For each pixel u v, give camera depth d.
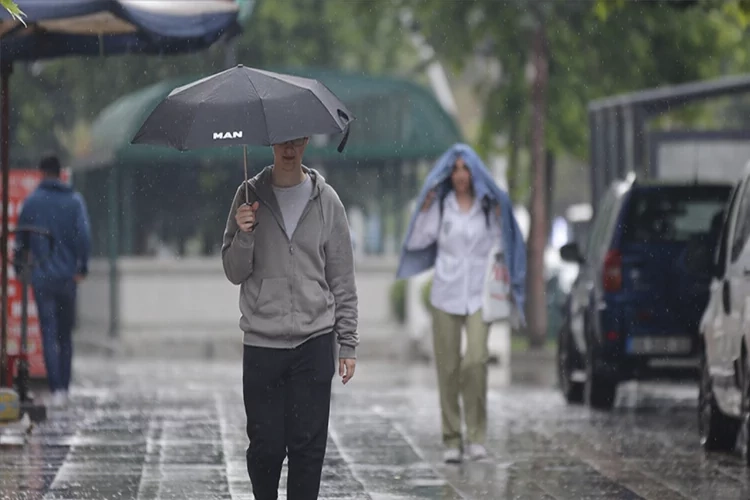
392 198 72.19
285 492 23.17
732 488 24.12
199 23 30.42
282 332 18.58
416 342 66.56
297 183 18.78
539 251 63.00
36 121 89.12
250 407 18.91
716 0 40.12
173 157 68.38
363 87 69.19
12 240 40.34
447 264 27.75
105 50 32.47
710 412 28.58
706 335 29.23
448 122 69.44
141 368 54.84
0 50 31.28
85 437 29.98
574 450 29.05
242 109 17.94
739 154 53.03
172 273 70.56
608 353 37.09
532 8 62.78
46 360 37.78
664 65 65.50
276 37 91.69
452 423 27.23
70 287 37.59
